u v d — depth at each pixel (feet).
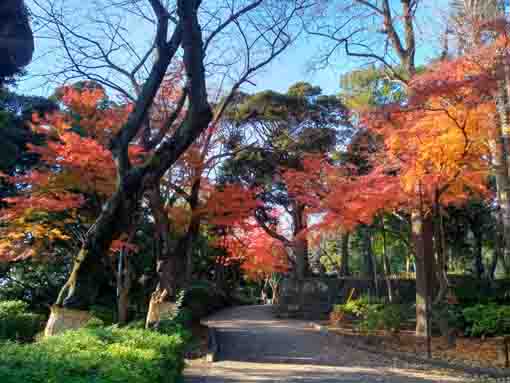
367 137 50.24
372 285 81.71
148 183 22.68
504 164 45.55
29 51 19.71
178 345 23.50
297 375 31.71
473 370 33.19
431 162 38.65
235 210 47.32
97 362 14.83
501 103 38.91
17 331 37.96
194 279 89.76
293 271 86.48
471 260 97.76
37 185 38.73
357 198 43.73
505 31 34.24
